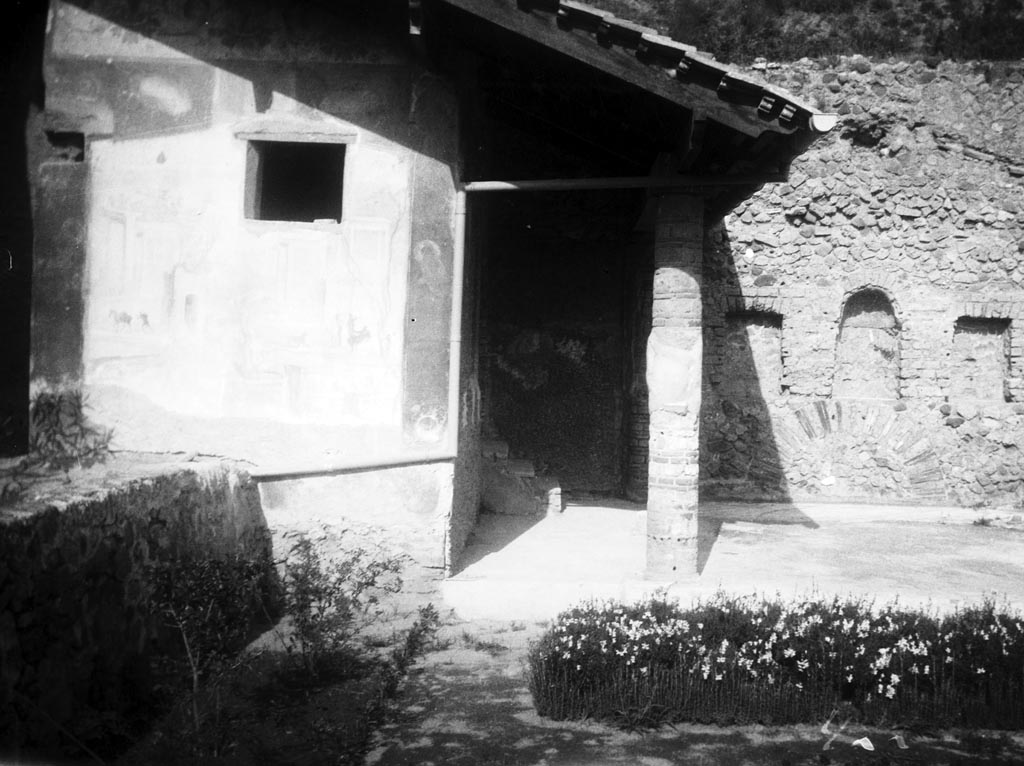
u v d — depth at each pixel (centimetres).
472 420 976
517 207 1252
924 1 1377
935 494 1268
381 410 750
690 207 745
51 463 688
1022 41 1327
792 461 1281
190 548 599
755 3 1418
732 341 1304
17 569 412
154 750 439
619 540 934
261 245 751
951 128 1276
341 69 754
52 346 756
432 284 755
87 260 756
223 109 754
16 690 405
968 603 706
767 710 519
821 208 1280
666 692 523
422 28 682
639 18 1483
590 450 1258
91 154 758
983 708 516
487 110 951
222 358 749
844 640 552
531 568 793
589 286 1259
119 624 498
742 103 644
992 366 1302
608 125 823
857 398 1303
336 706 521
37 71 773
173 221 752
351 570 665
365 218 752
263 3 757
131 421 750
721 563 850
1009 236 1277
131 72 757
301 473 744
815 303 1279
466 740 485
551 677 530
